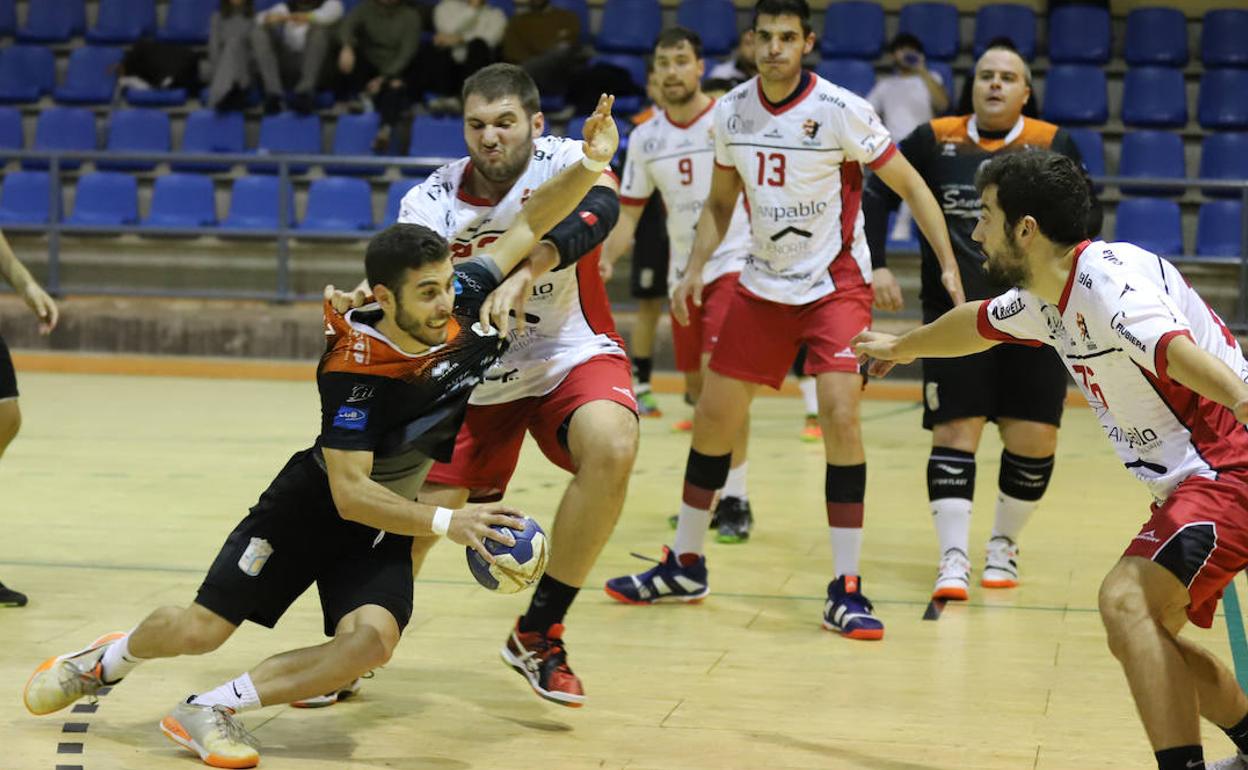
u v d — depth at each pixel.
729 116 6.55
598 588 7.11
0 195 17.45
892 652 6.01
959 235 7.13
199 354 15.91
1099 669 5.76
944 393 7.05
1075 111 16.80
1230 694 4.23
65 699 4.78
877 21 17.77
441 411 4.57
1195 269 15.47
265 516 4.57
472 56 17.08
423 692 5.42
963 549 7.01
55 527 8.18
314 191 16.47
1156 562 3.96
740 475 8.20
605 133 4.76
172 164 17.48
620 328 15.42
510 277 4.84
